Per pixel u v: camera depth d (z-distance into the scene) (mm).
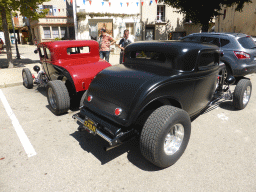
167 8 20078
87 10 17516
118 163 2773
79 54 4965
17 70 8961
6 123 3955
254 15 14438
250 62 6184
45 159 2854
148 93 2379
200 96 3203
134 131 2596
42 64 5531
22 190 2293
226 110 4578
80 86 4141
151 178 2479
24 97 5535
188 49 2730
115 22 18531
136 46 3176
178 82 2639
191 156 2902
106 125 2578
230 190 2277
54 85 4031
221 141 3303
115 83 2697
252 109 4629
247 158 2848
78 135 3520
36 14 10430
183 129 2650
